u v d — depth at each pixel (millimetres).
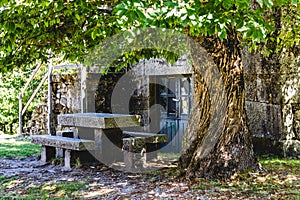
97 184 5168
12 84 12125
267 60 6531
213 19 3277
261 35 3283
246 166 5059
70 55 5621
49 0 4402
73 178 5586
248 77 6941
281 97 6344
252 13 3420
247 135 5145
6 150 8258
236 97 5047
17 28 4297
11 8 4270
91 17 4785
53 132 9859
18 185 5316
